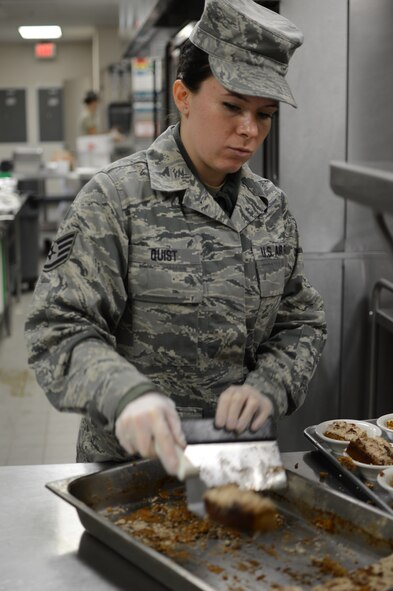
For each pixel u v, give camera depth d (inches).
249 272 61.4
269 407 55.7
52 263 57.2
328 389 125.0
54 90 565.3
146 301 59.1
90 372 50.0
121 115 369.4
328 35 115.5
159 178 59.1
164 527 50.8
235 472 52.4
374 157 119.3
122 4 258.7
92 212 57.4
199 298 59.2
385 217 32.5
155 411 44.7
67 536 51.1
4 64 560.7
